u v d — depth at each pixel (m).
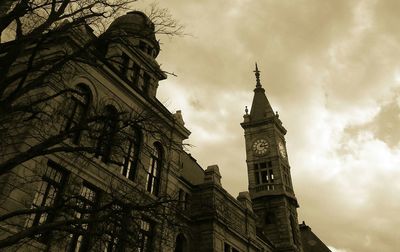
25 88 11.68
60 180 18.59
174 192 24.83
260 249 38.00
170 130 27.62
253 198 56.47
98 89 22.33
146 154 24.48
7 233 15.05
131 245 12.92
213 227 30.19
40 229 10.53
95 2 12.95
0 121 12.61
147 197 19.00
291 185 60.31
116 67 24.98
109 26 15.58
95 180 20.25
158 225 21.72
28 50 19.50
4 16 11.62
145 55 27.83
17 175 16.06
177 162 28.12
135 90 25.00
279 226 52.38
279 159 59.81
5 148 15.56
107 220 12.23
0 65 11.43
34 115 13.31
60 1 12.45
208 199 31.92
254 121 65.25
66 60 12.65
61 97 19.16
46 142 11.49
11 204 15.64
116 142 13.88
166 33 14.30
